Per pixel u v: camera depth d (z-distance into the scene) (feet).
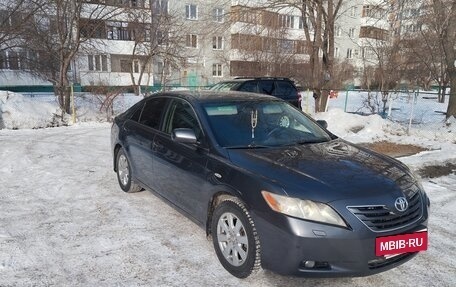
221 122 11.93
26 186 17.43
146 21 66.59
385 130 34.96
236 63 102.53
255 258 9.14
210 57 106.52
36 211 14.35
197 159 11.34
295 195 8.55
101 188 17.35
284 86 38.11
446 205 15.72
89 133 34.17
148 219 13.71
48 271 10.09
